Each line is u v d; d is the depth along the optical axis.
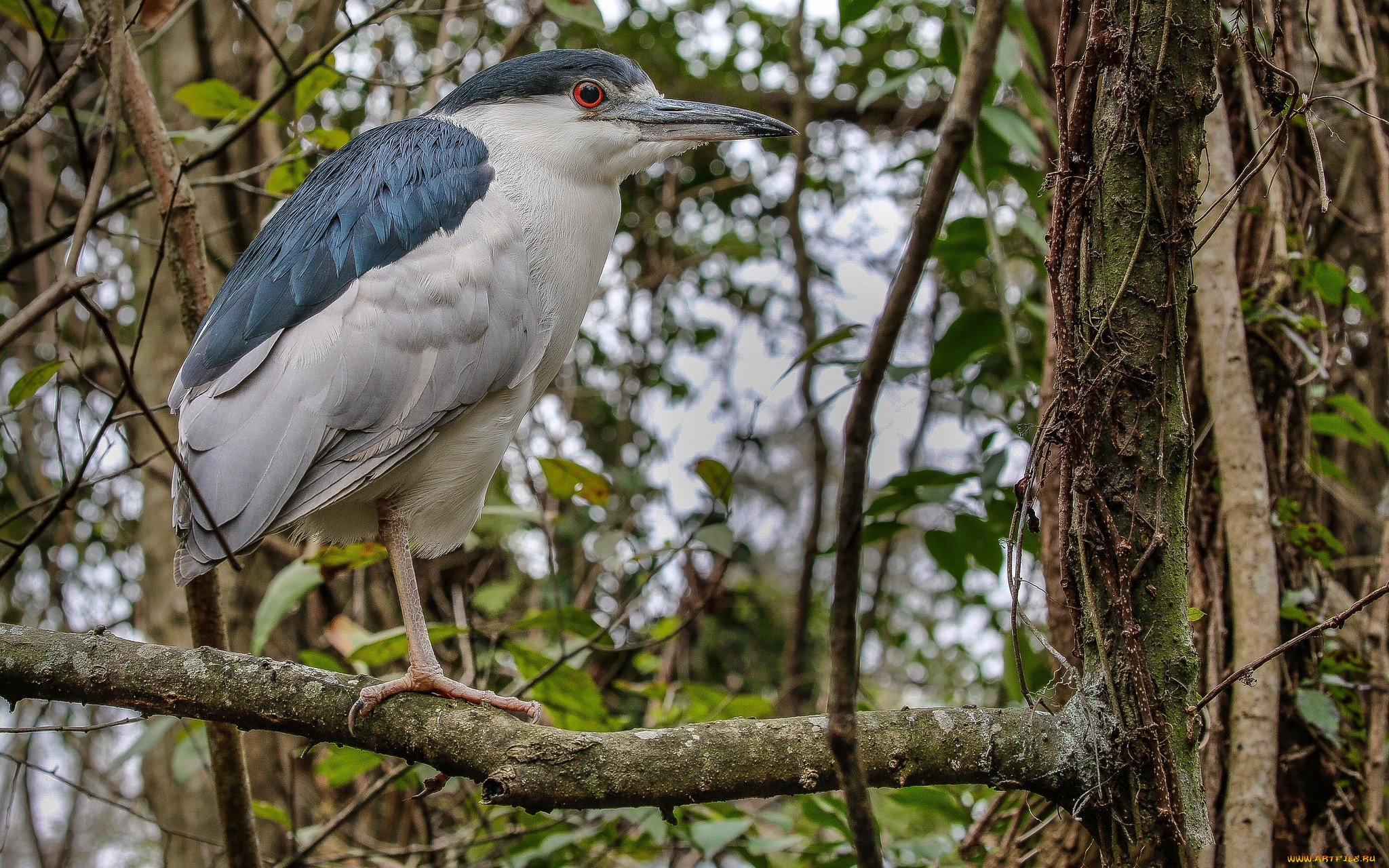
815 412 3.70
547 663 3.47
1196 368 3.21
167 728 3.92
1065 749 2.10
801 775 2.07
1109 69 2.13
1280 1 3.12
